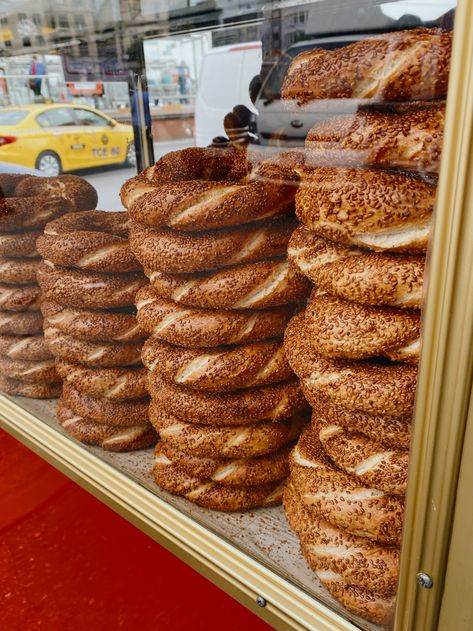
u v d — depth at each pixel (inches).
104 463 64.2
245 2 46.5
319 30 40.4
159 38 60.3
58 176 71.7
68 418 69.5
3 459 73.1
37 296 75.7
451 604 32.7
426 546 32.4
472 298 26.3
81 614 52.1
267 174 45.8
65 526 61.6
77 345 67.3
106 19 58.8
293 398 54.9
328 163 40.1
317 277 43.0
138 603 52.1
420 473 31.3
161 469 59.2
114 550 57.9
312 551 46.4
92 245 62.7
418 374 29.8
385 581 41.9
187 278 52.9
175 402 56.2
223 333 52.0
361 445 43.9
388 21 36.2
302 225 47.9
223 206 48.1
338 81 36.5
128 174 68.7
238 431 55.3
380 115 36.7
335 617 42.8
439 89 32.9
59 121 67.6
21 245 74.0
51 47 66.2
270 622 46.4
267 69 44.6
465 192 25.0
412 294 37.9
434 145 33.8
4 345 79.1
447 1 32.3
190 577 53.6
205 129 54.9
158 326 54.9
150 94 66.6
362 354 40.5
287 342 49.4
